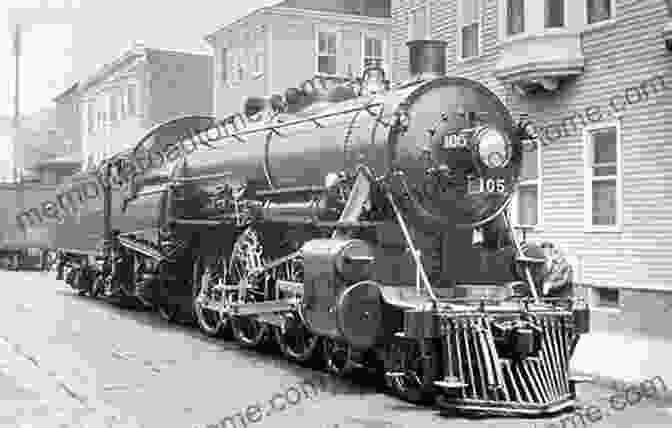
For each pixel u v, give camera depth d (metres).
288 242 11.52
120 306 18.67
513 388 7.89
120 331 14.03
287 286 10.37
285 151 11.59
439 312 7.95
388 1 28.38
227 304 12.23
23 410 7.96
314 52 27.20
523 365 8.03
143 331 14.10
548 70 14.22
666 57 12.69
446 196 9.07
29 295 21.02
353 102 10.58
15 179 40.84
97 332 13.80
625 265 13.34
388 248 9.09
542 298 9.03
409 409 8.08
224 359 11.19
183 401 8.45
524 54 14.45
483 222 9.37
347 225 9.06
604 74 13.80
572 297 9.72
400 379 8.54
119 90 39.59
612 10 13.61
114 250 18.31
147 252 15.89
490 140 8.84
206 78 37.91
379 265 9.00
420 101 9.16
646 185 13.00
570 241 14.44
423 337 7.85
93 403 8.30
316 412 7.96
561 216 14.64
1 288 23.42
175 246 14.80
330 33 27.47
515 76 14.63
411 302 8.48
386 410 8.04
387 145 9.05
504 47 14.84
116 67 39.41
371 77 11.12
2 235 34.50
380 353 8.88
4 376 9.70
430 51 10.20
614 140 13.80
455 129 9.20
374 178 9.25
